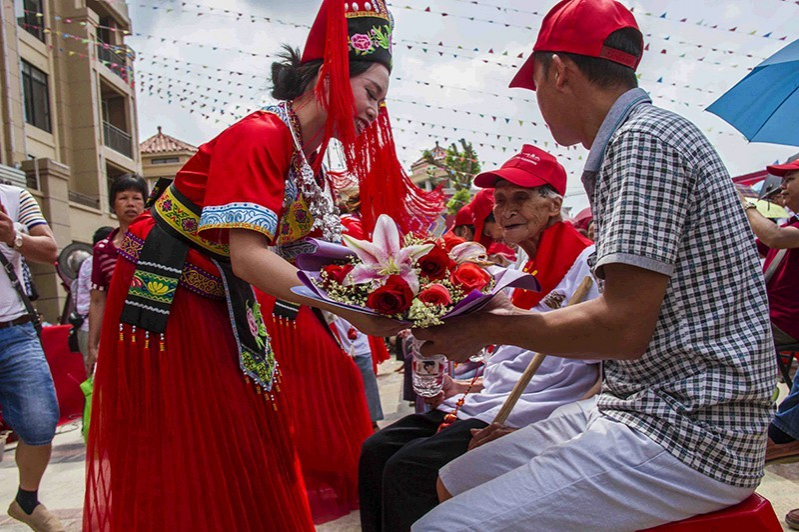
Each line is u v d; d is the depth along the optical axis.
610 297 1.31
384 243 1.47
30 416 2.67
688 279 1.33
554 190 2.26
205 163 1.85
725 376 1.31
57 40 15.85
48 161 13.93
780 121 3.16
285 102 1.88
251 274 1.62
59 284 14.09
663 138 1.32
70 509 3.17
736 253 1.33
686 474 1.34
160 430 1.84
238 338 1.91
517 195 2.25
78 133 17.14
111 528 1.85
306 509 2.12
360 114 1.90
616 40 1.47
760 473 1.39
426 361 2.27
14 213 2.97
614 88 1.49
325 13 1.87
